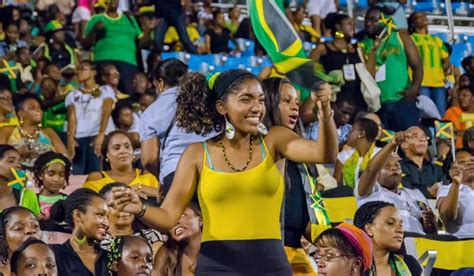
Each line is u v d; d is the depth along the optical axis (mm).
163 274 8875
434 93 17969
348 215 11391
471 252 10953
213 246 7012
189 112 7242
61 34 18016
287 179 8695
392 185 11391
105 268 8703
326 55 16797
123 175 11719
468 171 11594
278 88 8586
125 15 18156
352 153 12523
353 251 7629
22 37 18328
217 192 6996
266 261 7000
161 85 10992
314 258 8812
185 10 19469
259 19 7277
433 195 12875
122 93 17672
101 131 15812
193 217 8852
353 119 15266
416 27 18172
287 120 8602
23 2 19672
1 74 16562
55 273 8352
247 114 6996
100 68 16859
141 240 8492
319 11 20078
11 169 11594
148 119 10891
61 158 11703
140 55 18219
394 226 9195
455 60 20219
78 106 15969
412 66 16891
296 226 8805
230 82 7035
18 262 8297
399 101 16766
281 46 7242
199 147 7129
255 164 7023
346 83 16516
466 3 21750
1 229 9242
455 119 17375
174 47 18594
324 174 12477
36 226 9305
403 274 9242
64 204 9570
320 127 6770
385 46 16844
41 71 17172
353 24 19078
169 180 9695
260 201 7020
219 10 19594
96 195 9328
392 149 10984
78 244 9258
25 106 14008
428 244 10906
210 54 18734
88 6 19156
